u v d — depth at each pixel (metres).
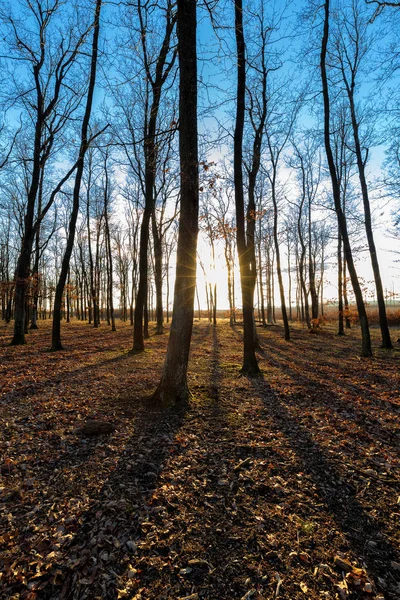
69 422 4.84
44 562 2.36
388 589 2.16
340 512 2.93
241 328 25.59
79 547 2.50
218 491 3.22
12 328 21.12
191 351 12.39
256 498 3.12
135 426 4.71
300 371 8.70
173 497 3.11
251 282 8.25
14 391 6.25
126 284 36.91
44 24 10.66
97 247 27.70
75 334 18.64
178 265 5.38
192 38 5.05
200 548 2.50
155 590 2.15
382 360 10.28
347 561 2.38
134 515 2.85
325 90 10.48
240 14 7.03
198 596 2.11
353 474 3.55
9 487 3.24
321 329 21.78
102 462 3.73
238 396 6.28
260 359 10.73
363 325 11.13
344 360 10.47
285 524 2.77
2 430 4.51
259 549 2.49
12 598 2.09
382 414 5.39
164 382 5.52
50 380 7.14
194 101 5.12
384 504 3.04
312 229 27.80
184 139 5.13
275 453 4.01
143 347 11.59
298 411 5.53
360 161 12.62
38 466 3.63
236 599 2.08
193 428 4.68
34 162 12.56
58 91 11.55
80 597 2.10
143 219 11.09
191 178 5.15
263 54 10.37
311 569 2.32
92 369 8.38
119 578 2.23
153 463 3.72
